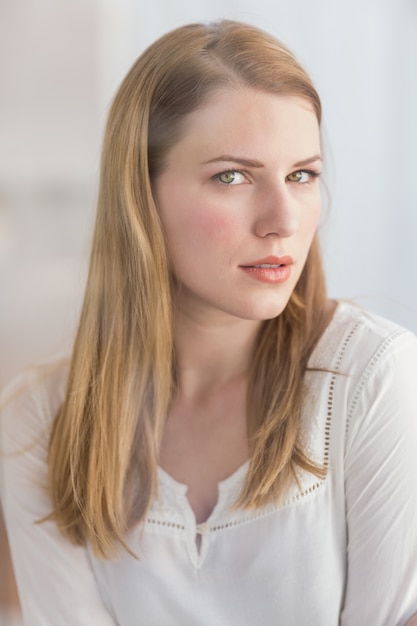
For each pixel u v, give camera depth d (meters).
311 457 1.04
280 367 1.08
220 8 2.40
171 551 1.07
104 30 2.72
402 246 2.30
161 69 1.01
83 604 1.14
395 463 1.01
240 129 0.95
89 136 2.97
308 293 1.11
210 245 0.99
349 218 2.30
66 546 1.16
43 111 3.01
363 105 2.29
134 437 1.11
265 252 0.97
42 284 3.17
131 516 1.09
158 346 1.07
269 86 0.96
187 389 1.13
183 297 1.07
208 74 0.97
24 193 3.11
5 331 3.19
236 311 1.00
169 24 2.48
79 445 1.13
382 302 2.30
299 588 1.04
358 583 1.03
